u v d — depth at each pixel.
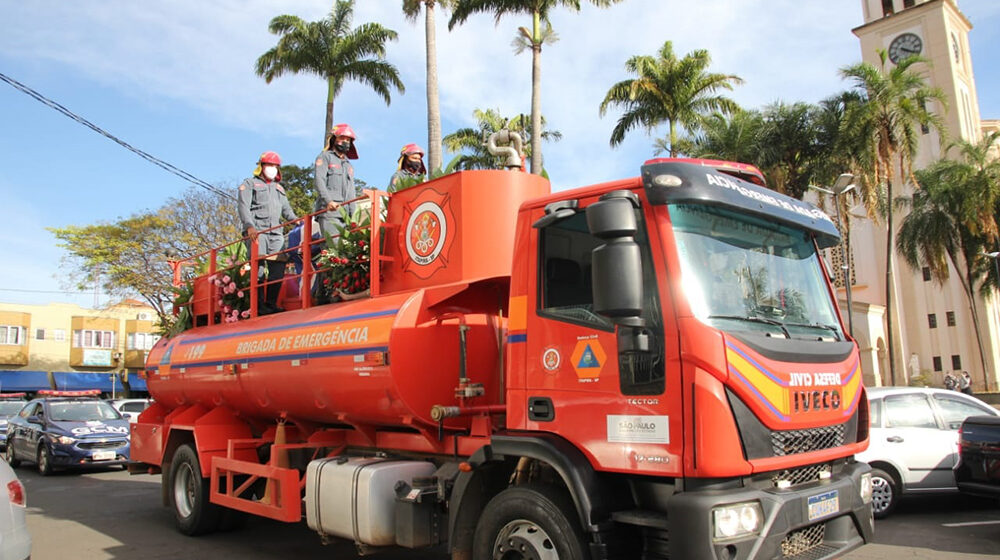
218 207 29.69
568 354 4.37
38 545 7.83
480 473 4.89
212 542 7.86
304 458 6.93
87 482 13.92
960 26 47.94
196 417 8.67
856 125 26.28
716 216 4.32
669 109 28.91
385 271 6.26
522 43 25.38
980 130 48.47
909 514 9.12
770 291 4.42
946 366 42.41
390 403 5.42
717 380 3.78
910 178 27.84
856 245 44.97
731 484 3.78
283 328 6.77
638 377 4.01
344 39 28.19
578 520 4.13
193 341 8.60
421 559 6.92
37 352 46.00
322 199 8.43
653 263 4.06
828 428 4.36
